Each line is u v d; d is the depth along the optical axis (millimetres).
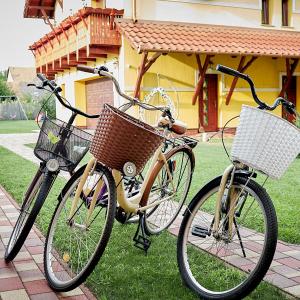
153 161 3742
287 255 3787
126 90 15008
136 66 15078
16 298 2957
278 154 2641
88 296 3008
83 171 3301
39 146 3445
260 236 4211
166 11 15516
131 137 2877
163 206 4504
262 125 2646
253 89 2920
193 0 15938
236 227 3193
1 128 24281
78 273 3086
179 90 15766
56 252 3742
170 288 3133
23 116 39094
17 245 3445
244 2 16859
